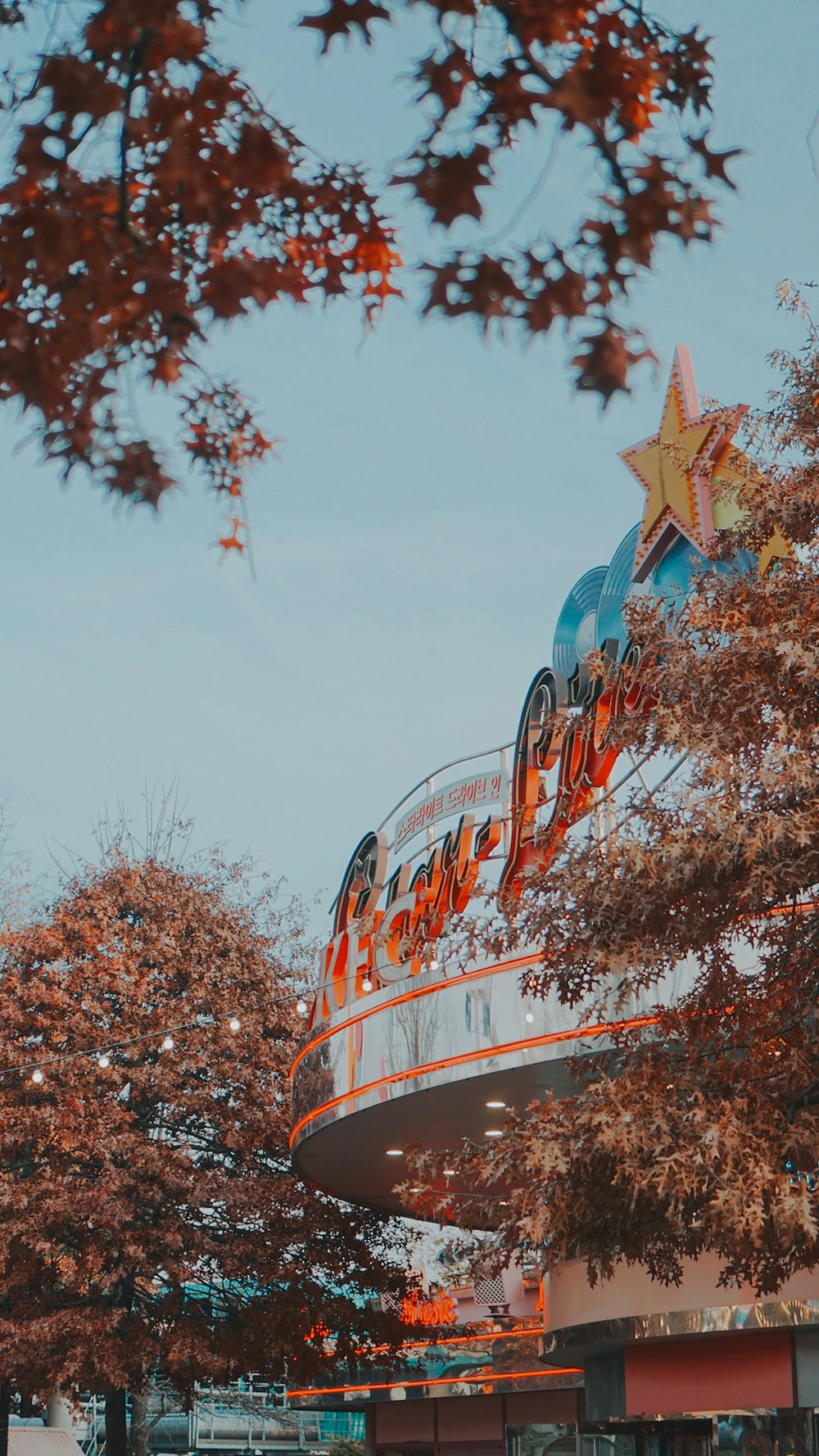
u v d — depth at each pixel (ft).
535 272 12.48
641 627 42.86
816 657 37.47
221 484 16.74
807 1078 36.94
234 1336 86.79
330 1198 91.45
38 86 12.28
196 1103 92.68
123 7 12.07
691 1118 34.40
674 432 68.59
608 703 55.47
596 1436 69.87
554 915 39.11
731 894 37.47
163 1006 95.96
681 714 39.19
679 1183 33.09
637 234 12.42
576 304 12.49
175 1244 84.94
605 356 12.50
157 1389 105.70
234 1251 87.35
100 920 98.53
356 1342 91.15
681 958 38.88
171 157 13.35
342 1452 161.38
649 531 68.39
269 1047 97.04
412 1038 60.08
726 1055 41.93
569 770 56.34
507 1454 95.04
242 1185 88.43
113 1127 90.89
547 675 59.98
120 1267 87.20
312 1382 110.01
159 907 100.63
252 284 13.93
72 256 13.01
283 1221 90.33
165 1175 87.81
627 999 41.45
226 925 102.01
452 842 64.13
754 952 46.98
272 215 14.99
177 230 14.65
